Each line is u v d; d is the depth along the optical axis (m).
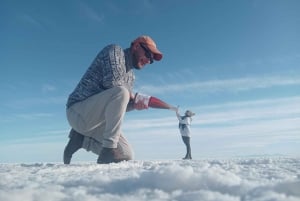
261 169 2.37
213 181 1.49
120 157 3.71
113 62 3.86
